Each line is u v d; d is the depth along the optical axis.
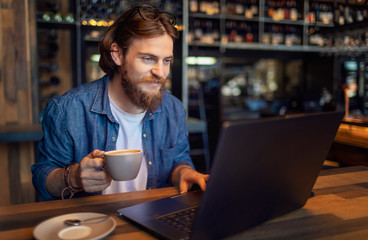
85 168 0.87
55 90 3.69
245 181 0.61
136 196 0.93
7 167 2.90
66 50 3.71
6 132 2.51
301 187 0.77
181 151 1.41
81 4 3.28
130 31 1.04
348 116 2.96
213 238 0.61
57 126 1.19
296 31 5.35
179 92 3.86
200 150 4.23
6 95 2.98
